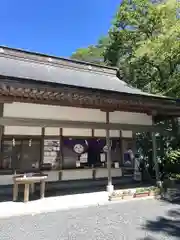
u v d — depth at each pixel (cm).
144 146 1141
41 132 921
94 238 413
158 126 925
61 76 825
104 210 595
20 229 456
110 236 423
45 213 564
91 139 1024
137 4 1432
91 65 1068
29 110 711
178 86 1166
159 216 546
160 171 1066
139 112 906
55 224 486
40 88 576
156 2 1423
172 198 726
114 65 1822
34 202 645
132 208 616
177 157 1048
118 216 544
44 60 952
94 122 782
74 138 986
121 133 1099
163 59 1180
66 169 952
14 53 899
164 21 1220
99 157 1034
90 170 1005
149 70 1488
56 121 716
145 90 1539
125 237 419
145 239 411
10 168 852
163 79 1345
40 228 462
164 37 1031
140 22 1458
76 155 984
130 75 1647
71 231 446
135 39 1539
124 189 815
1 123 641
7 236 421
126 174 1084
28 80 549
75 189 816
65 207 609
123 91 732
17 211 565
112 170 1052
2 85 543
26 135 890
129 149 1112
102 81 934
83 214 558
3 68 702
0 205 611
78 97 668
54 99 711
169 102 803
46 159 920
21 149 878
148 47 1175
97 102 748
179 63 1202
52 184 882
